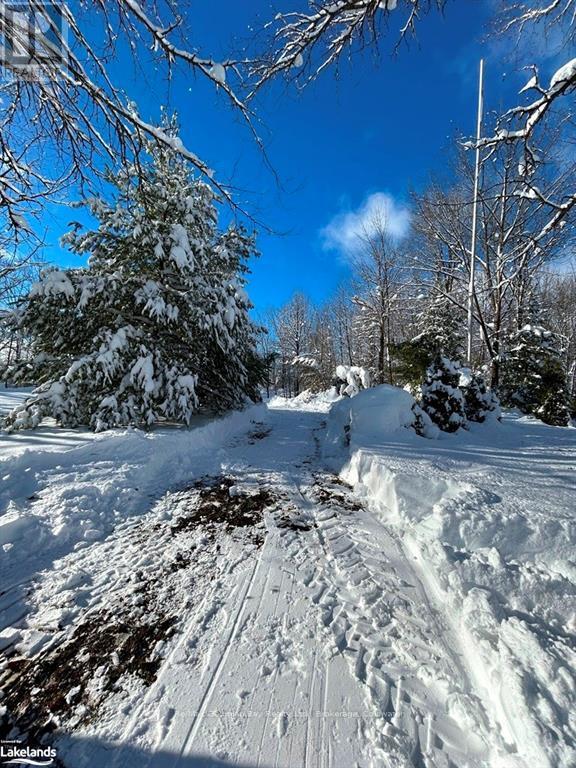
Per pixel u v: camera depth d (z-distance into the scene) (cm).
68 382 598
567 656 164
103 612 221
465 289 1380
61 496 359
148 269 783
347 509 374
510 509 289
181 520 348
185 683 172
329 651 190
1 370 664
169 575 259
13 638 201
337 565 269
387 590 239
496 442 561
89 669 181
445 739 146
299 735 148
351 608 223
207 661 184
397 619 213
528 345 1220
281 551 289
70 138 368
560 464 429
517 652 167
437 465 412
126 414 623
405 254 1733
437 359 720
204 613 219
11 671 180
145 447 518
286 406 1711
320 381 2714
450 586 228
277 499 398
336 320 3020
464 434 617
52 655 189
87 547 297
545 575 226
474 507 293
